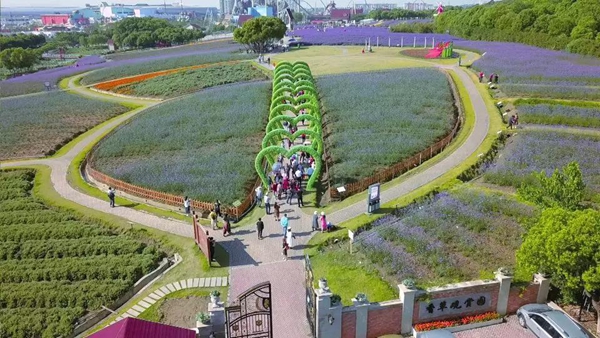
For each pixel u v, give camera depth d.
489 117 64.94
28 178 55.50
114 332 21.62
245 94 87.06
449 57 114.06
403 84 85.06
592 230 24.44
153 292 32.47
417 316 27.64
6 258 37.12
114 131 71.62
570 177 33.31
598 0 114.44
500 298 28.50
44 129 75.44
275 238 38.41
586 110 62.62
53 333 29.27
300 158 53.09
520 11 134.62
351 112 70.75
